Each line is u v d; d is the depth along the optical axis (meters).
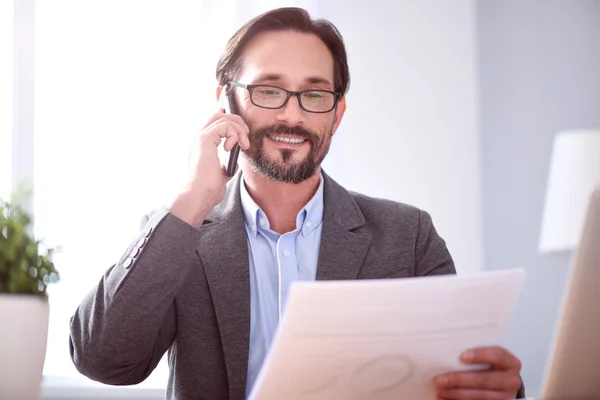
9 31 3.19
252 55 1.78
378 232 1.83
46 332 1.14
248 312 1.69
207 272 1.72
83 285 3.13
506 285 1.22
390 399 1.29
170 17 3.28
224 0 3.29
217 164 1.65
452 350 1.25
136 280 1.52
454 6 3.69
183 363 1.70
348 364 1.19
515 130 3.82
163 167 3.23
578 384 1.10
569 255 3.68
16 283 1.12
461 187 3.64
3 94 3.18
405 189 3.61
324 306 1.11
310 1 3.43
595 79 3.76
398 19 3.66
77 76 3.22
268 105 1.74
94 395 2.95
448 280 1.17
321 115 1.75
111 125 3.22
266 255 1.79
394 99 3.62
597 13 3.76
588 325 1.08
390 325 1.16
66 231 3.15
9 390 1.08
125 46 3.25
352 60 3.61
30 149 3.17
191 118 3.25
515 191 3.79
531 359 3.71
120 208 3.20
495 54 3.84
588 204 1.09
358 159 3.58
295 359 1.15
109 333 1.54
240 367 1.66
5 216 1.18
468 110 3.67
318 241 1.80
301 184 1.79
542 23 3.83
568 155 3.41
